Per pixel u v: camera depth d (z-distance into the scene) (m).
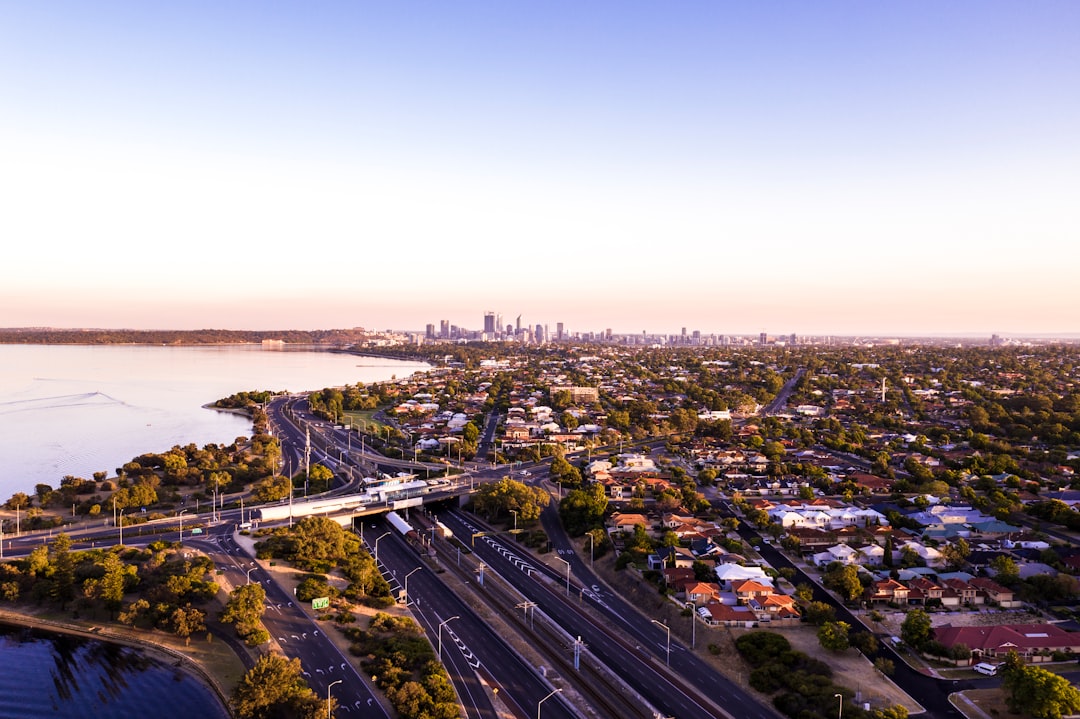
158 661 134.25
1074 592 153.75
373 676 122.44
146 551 182.00
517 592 167.50
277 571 170.88
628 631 146.38
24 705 120.75
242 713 106.12
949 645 129.75
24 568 162.00
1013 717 109.56
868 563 176.25
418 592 168.50
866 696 115.44
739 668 128.38
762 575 164.12
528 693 121.12
